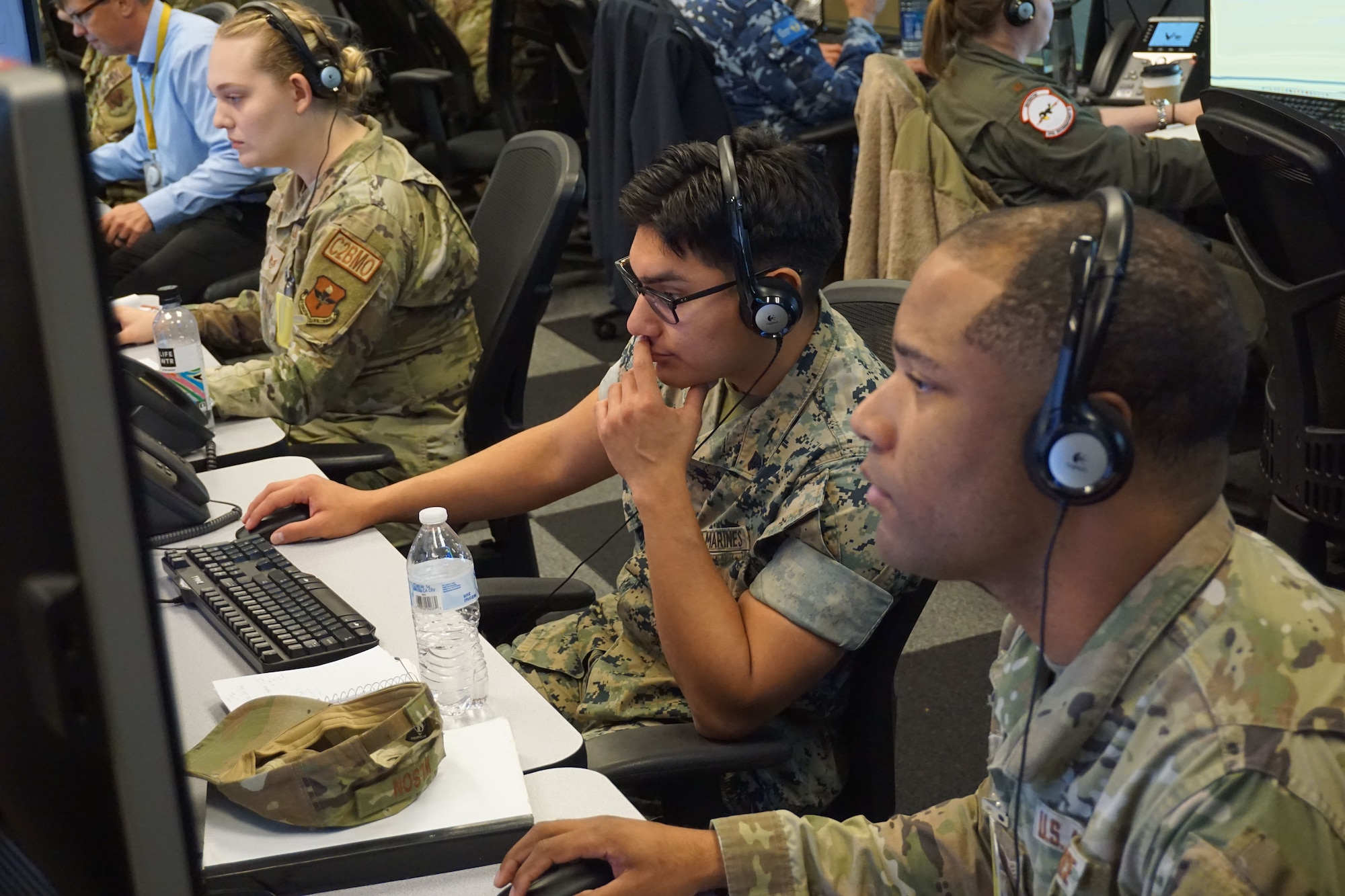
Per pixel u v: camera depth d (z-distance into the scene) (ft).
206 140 10.62
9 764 1.94
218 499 5.30
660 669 4.55
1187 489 2.25
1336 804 2.07
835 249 4.19
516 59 13.98
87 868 1.90
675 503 4.00
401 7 14.57
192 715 3.66
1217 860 2.06
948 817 3.11
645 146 11.28
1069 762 2.39
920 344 2.31
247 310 7.79
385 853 2.98
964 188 8.81
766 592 3.97
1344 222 5.55
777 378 4.20
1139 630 2.29
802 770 4.27
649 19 11.19
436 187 6.84
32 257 1.64
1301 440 6.15
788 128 11.61
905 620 4.09
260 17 6.53
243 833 3.01
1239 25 9.24
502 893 2.96
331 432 6.97
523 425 7.16
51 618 1.78
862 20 12.03
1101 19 11.64
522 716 3.70
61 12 10.61
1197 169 8.61
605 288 15.38
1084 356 2.10
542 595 4.95
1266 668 2.17
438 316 7.00
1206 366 2.15
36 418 1.70
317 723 3.17
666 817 4.07
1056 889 2.39
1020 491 2.28
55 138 1.64
